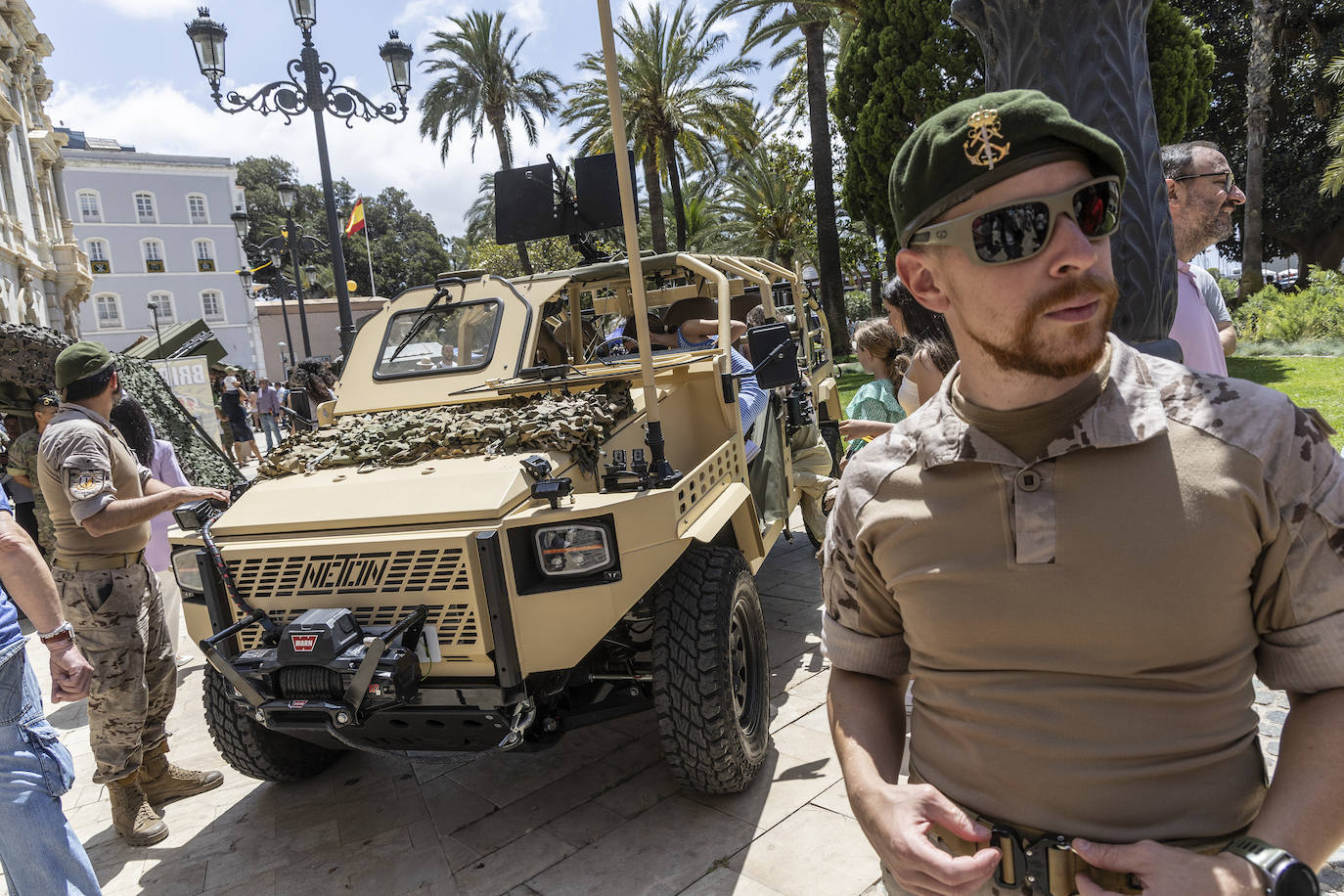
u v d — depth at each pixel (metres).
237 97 10.00
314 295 53.34
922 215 1.09
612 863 2.95
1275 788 1.02
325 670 2.66
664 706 3.02
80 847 2.59
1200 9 27.48
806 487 5.65
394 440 3.49
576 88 24.75
